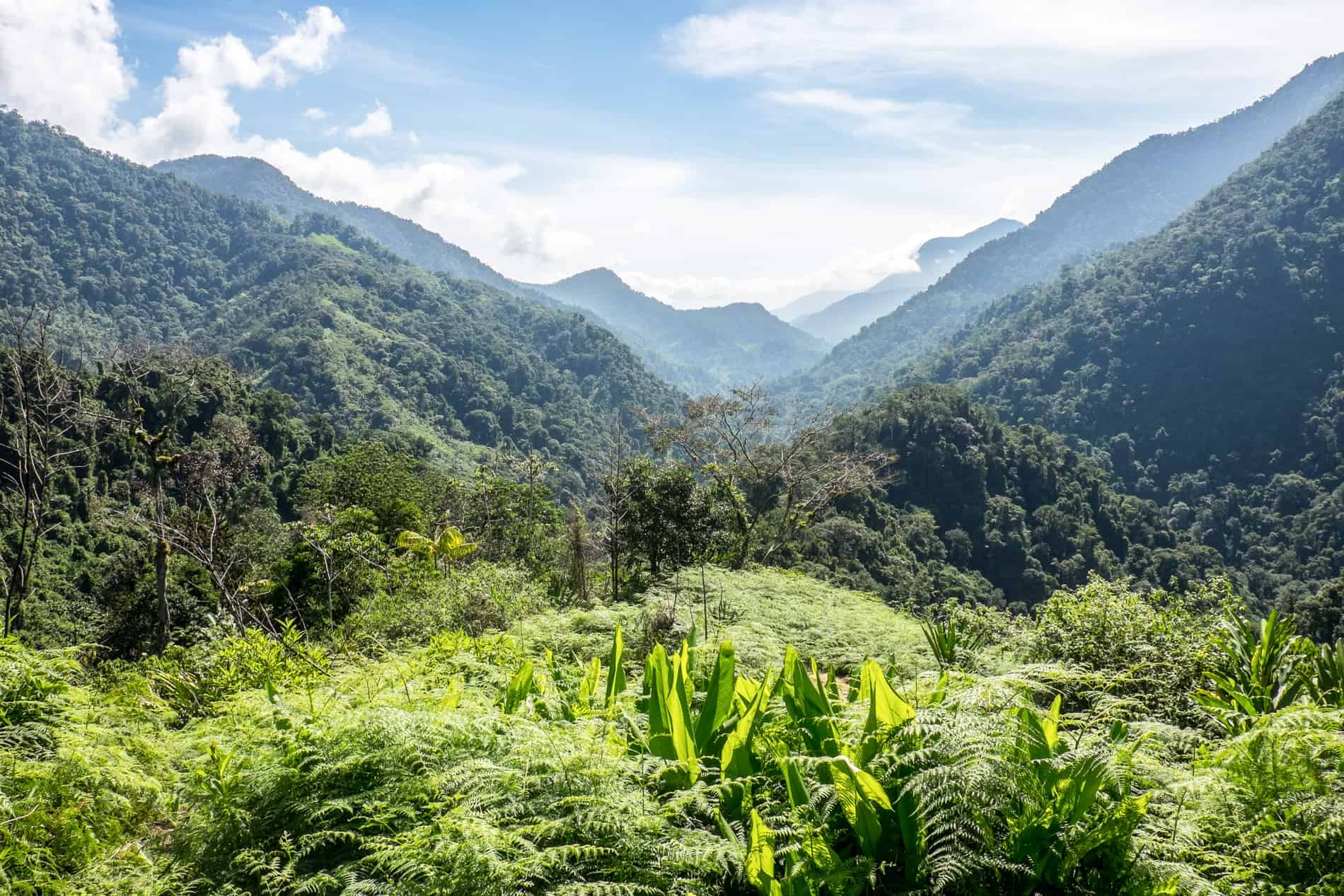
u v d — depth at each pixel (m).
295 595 14.30
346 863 2.28
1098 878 2.17
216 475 15.87
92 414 12.80
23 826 2.50
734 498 18.64
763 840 2.12
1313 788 2.39
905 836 2.22
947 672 3.54
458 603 9.08
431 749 2.61
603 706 3.40
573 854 2.15
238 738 3.18
